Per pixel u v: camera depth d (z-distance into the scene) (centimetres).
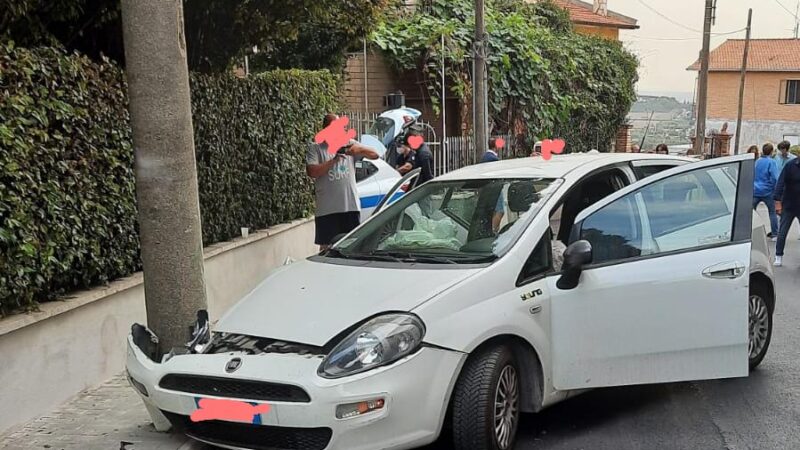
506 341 423
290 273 489
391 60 1875
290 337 397
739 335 493
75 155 547
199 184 747
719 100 5041
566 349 446
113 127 596
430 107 1947
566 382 447
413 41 1870
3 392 472
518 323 420
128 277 620
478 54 1481
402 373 376
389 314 394
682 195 514
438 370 387
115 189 597
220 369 386
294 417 366
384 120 1476
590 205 504
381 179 1091
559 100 2230
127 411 511
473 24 1998
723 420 491
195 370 392
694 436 465
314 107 1051
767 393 541
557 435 468
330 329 394
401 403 375
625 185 537
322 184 828
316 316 409
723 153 3350
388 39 1847
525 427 482
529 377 439
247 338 414
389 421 373
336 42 1459
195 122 736
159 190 467
